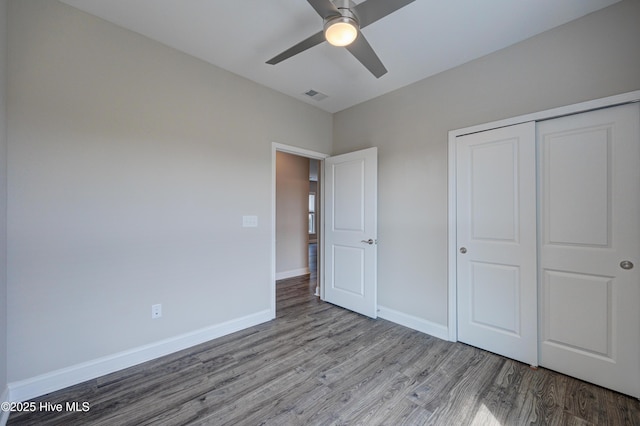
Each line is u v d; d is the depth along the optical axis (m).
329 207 3.63
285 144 3.20
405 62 2.49
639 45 1.74
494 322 2.32
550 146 2.07
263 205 3.00
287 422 1.56
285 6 1.88
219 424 1.55
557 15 1.91
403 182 2.94
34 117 1.76
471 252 2.45
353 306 3.31
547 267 2.08
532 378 1.98
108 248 2.03
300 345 2.48
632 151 1.77
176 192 2.36
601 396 1.78
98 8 1.91
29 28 1.75
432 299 2.69
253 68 2.66
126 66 2.11
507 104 2.25
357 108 3.44
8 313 1.67
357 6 1.46
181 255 2.39
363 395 1.80
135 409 1.66
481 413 1.64
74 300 1.90
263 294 3.00
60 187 1.84
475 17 1.93
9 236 1.67
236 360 2.22
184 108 2.41
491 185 2.33
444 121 2.63
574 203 1.97
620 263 1.81
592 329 1.91
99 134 1.99
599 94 1.86
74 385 1.88
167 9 1.91
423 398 1.77
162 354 2.28
